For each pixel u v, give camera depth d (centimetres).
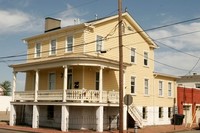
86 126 3050
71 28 3272
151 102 3969
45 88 3519
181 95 4534
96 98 2912
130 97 2458
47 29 3703
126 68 3516
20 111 3622
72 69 3194
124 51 3603
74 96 2850
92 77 3178
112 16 3422
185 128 3756
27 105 3562
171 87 4372
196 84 5909
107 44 3394
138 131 3052
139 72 3803
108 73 3325
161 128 3531
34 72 3703
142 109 3806
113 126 3241
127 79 3606
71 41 3306
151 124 3938
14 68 3506
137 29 3806
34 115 3175
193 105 4753
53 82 3441
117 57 3503
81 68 3116
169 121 4256
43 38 3650
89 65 2914
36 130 2892
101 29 3341
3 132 2692
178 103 4462
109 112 3262
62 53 3372
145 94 3875
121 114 2459
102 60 2942
